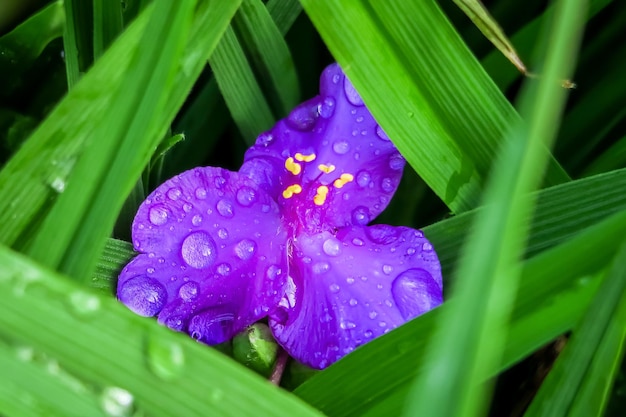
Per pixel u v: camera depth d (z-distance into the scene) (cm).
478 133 13
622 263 11
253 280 13
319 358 13
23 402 11
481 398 11
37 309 11
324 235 13
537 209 13
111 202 11
